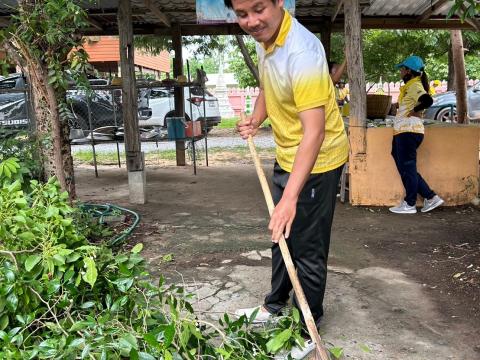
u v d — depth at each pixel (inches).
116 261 80.7
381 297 130.6
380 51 486.6
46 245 76.7
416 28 344.8
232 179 297.1
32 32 146.9
